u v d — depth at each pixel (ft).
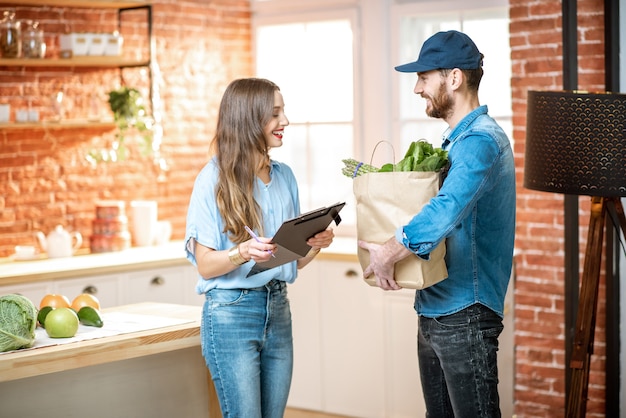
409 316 17.44
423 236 9.52
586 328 12.91
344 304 18.30
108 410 11.60
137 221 19.77
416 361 17.43
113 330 10.97
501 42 18.37
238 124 10.61
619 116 11.84
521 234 17.56
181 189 21.33
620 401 16.38
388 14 19.75
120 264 17.42
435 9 18.89
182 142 21.22
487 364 10.26
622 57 15.94
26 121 17.92
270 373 10.96
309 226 9.91
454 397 10.36
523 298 17.62
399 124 19.74
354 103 20.30
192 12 21.18
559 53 17.03
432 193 9.84
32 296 16.38
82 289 17.02
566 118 12.11
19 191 18.63
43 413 10.99
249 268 10.62
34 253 18.04
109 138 19.99
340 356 18.45
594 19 16.42
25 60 17.65
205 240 10.64
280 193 11.14
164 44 20.75
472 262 10.19
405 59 19.62
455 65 10.22
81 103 19.52
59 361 9.94
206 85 21.56
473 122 10.23
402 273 9.89
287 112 21.62
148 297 17.99
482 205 10.12
